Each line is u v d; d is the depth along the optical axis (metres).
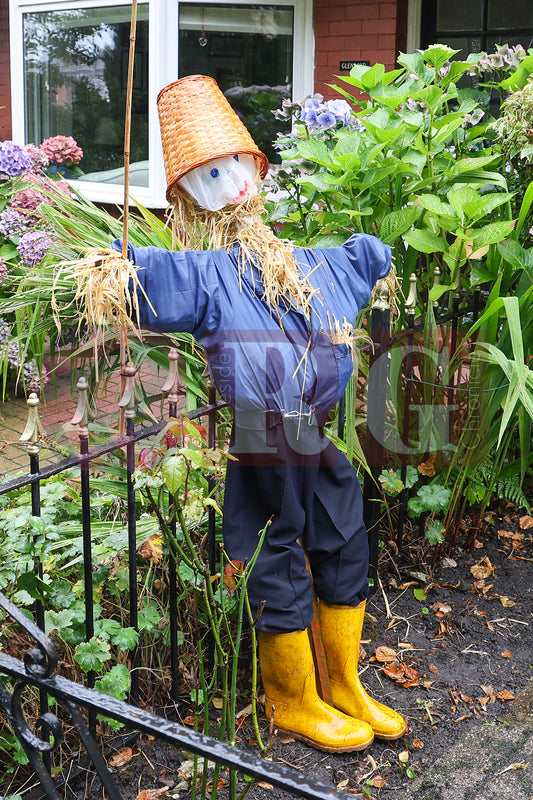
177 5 5.66
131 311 1.92
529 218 3.21
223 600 1.97
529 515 3.27
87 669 1.91
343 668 2.21
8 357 4.08
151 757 2.10
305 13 5.67
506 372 2.58
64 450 2.52
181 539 2.24
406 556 3.00
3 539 2.13
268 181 3.25
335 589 2.16
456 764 2.12
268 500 2.03
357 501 2.20
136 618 2.08
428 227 3.09
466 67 3.30
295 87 5.82
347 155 2.83
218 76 5.83
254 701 1.84
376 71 3.09
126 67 6.01
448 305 3.21
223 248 2.10
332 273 2.14
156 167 6.00
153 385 3.58
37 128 6.56
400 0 5.50
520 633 2.65
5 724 2.02
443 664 2.50
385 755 2.15
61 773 2.00
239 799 1.76
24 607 2.10
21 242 4.21
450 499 2.97
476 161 2.96
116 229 2.96
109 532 2.32
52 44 6.31
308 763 2.10
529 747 2.17
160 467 1.83
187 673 2.31
